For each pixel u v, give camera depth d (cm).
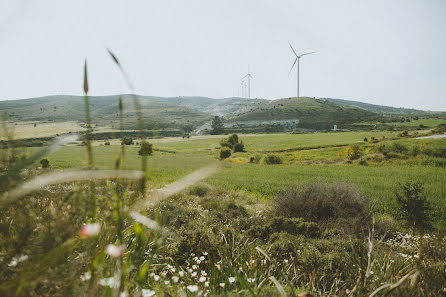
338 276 375
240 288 254
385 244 570
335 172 3547
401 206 1338
